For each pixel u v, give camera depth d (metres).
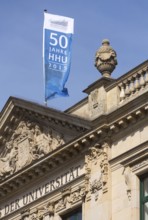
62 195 52.16
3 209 56.78
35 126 55.62
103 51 52.09
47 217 53.00
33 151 55.38
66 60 56.38
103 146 49.91
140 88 49.06
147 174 47.59
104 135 49.94
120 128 49.25
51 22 56.53
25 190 55.38
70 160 52.22
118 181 48.69
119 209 48.16
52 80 55.88
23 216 54.81
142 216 47.25
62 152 52.31
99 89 51.12
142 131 48.00
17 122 57.25
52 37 56.31
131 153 48.28
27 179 55.09
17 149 57.06
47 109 53.91
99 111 50.59
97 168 50.03
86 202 50.28
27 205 54.78
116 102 49.94
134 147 48.06
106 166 49.47
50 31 56.34
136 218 47.09
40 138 55.12
